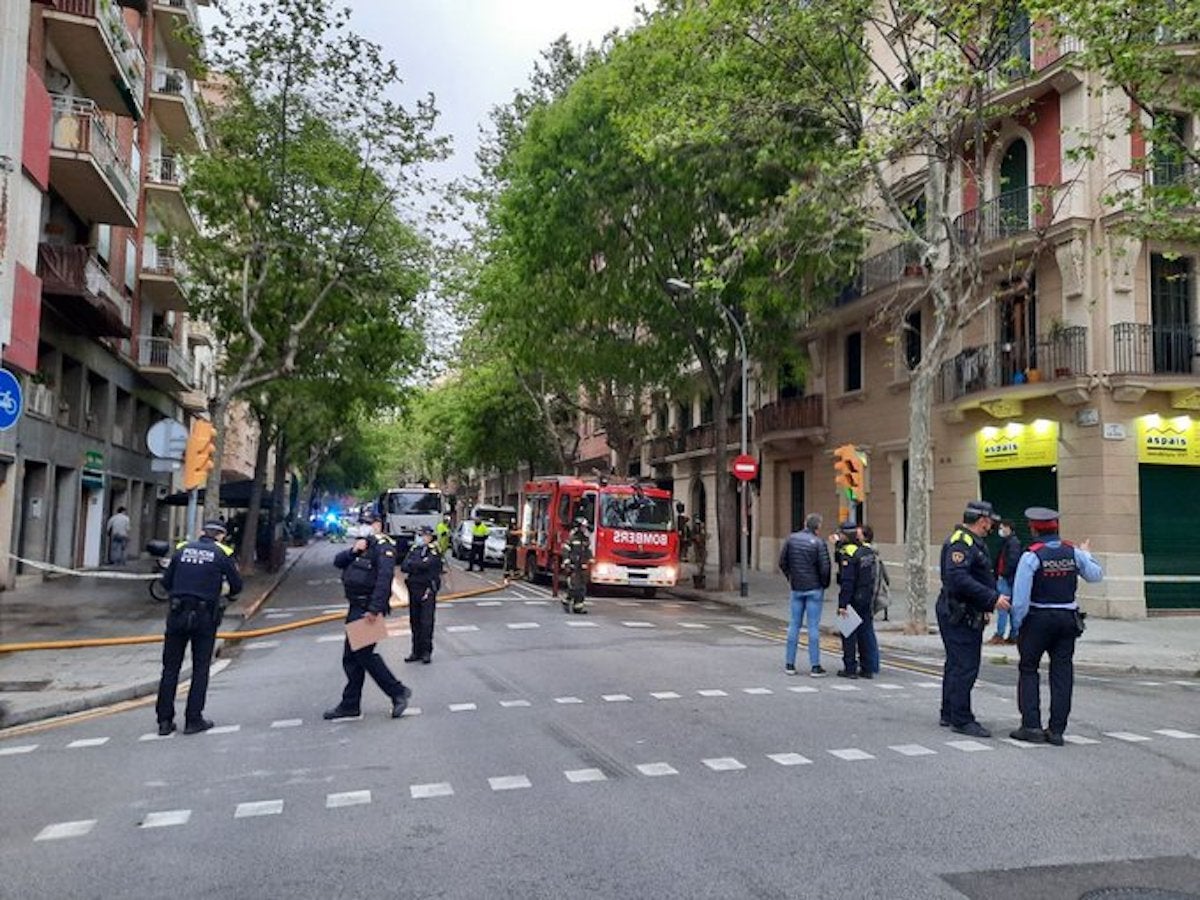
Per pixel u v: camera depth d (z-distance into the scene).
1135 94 13.75
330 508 85.94
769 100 17.89
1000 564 14.53
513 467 42.50
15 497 20.30
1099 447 18.48
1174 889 4.49
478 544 31.42
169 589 8.28
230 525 33.28
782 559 11.42
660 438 39.78
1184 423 18.91
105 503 27.39
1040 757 7.07
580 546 18.05
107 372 27.11
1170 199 13.12
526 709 8.83
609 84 20.73
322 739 7.80
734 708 8.88
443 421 47.66
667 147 18.66
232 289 24.47
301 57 20.72
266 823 5.59
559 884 4.56
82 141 20.95
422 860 4.92
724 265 17.69
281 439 32.78
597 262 23.19
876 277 24.39
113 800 6.14
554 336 23.84
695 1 18.62
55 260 20.56
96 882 4.69
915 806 5.80
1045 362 19.41
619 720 8.31
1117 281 18.59
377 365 27.98
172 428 15.20
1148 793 6.11
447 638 14.06
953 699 8.00
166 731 8.14
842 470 17.52
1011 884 4.55
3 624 15.12
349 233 22.72
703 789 6.17
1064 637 7.61
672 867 4.77
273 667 11.99
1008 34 15.58
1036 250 17.73
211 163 21.78
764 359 23.67
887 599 16.31
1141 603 18.27
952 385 21.97
